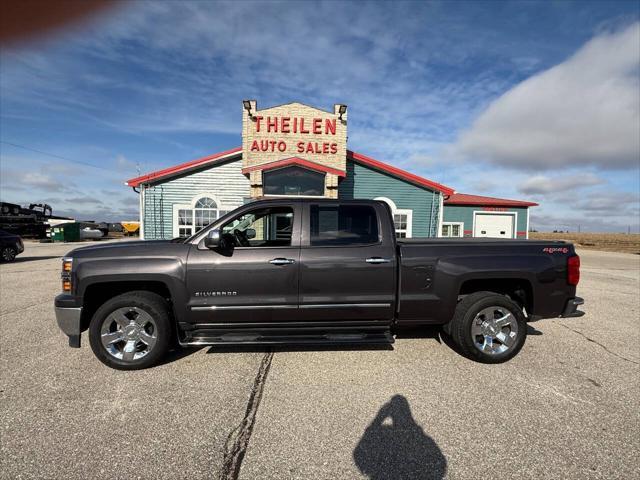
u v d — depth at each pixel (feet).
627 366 12.89
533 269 13.20
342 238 13.30
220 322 12.99
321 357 13.53
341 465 7.68
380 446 8.30
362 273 12.99
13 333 16.16
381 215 13.58
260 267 12.75
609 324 18.48
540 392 10.87
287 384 11.35
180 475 7.39
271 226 13.83
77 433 8.74
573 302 13.47
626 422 9.30
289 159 39.58
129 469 7.55
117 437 8.60
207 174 46.60
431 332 16.42
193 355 13.71
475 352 12.94
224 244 12.66
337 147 44.91
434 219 47.96
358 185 47.29
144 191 46.01
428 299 13.16
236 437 8.64
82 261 12.47
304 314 12.99
